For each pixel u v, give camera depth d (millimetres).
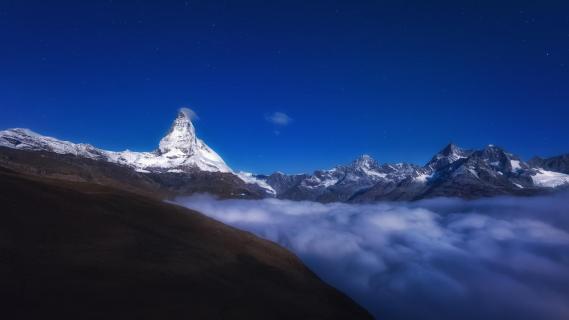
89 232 68688
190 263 68875
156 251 69688
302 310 65312
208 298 56156
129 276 56062
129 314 45062
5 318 38000
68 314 41594
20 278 46438
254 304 59656
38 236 59969
